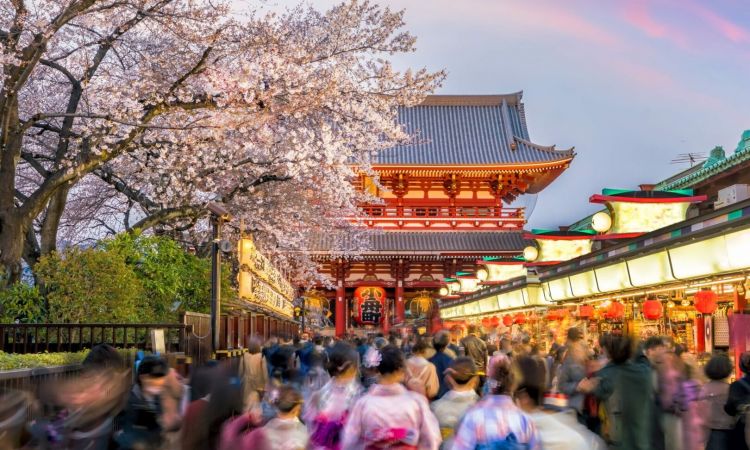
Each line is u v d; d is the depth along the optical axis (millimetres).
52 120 28719
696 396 10930
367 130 29578
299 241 39031
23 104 29281
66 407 7309
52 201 24234
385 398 7855
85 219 36062
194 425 7676
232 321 25906
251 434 7469
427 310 69500
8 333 18656
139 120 23328
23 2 19672
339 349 9570
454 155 74688
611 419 9766
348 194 30438
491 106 81875
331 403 9336
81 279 19250
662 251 18734
